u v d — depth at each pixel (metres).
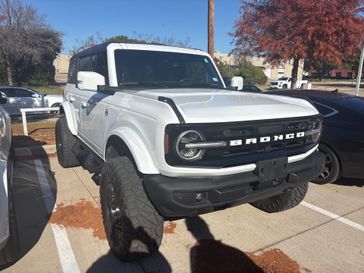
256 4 11.97
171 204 2.58
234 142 2.68
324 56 11.23
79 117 4.96
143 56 4.20
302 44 11.22
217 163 2.64
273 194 3.12
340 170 5.07
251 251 3.34
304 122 3.17
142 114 2.90
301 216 4.14
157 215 2.93
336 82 54.78
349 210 4.36
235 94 3.70
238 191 2.73
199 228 3.77
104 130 3.78
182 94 3.40
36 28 28.28
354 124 4.93
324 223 3.97
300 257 3.26
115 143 3.47
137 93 3.35
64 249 3.32
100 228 3.72
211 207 2.71
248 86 16.05
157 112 2.72
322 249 3.41
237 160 2.72
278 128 2.95
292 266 3.11
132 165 3.06
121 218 2.94
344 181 5.53
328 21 10.73
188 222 3.90
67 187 4.94
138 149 2.84
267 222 3.96
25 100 15.05
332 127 5.05
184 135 2.52
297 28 10.95
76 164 5.79
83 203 4.37
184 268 3.04
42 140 7.91
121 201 2.92
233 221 3.96
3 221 2.57
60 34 30.80
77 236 3.56
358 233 3.75
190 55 4.61
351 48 11.45
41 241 3.45
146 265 3.07
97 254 3.24
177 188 2.55
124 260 3.07
